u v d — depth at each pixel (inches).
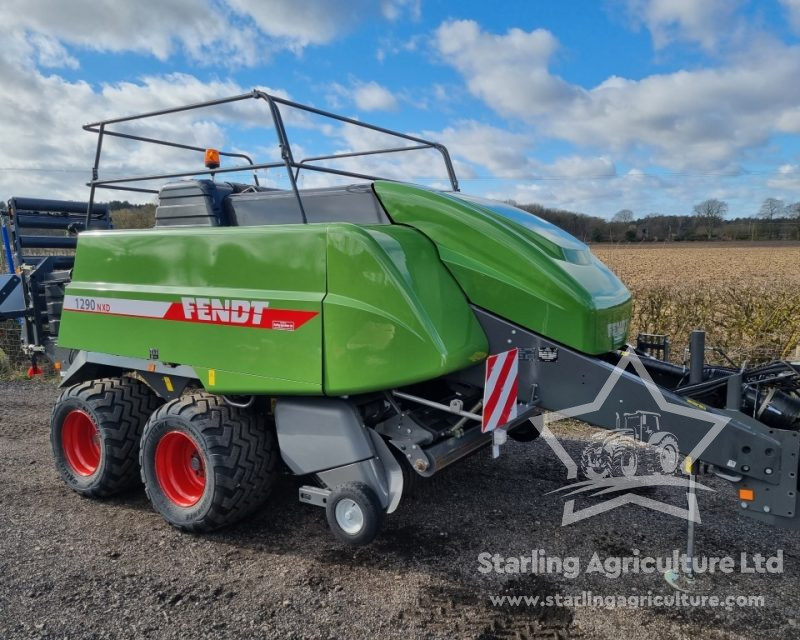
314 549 144.0
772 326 362.0
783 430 114.7
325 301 129.1
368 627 114.2
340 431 134.3
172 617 117.3
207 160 167.6
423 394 145.2
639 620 116.5
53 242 254.4
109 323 163.9
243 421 148.3
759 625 115.4
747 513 120.4
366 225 135.2
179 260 150.7
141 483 179.5
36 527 155.3
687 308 378.6
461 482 182.5
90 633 112.2
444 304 133.8
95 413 167.0
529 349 135.6
